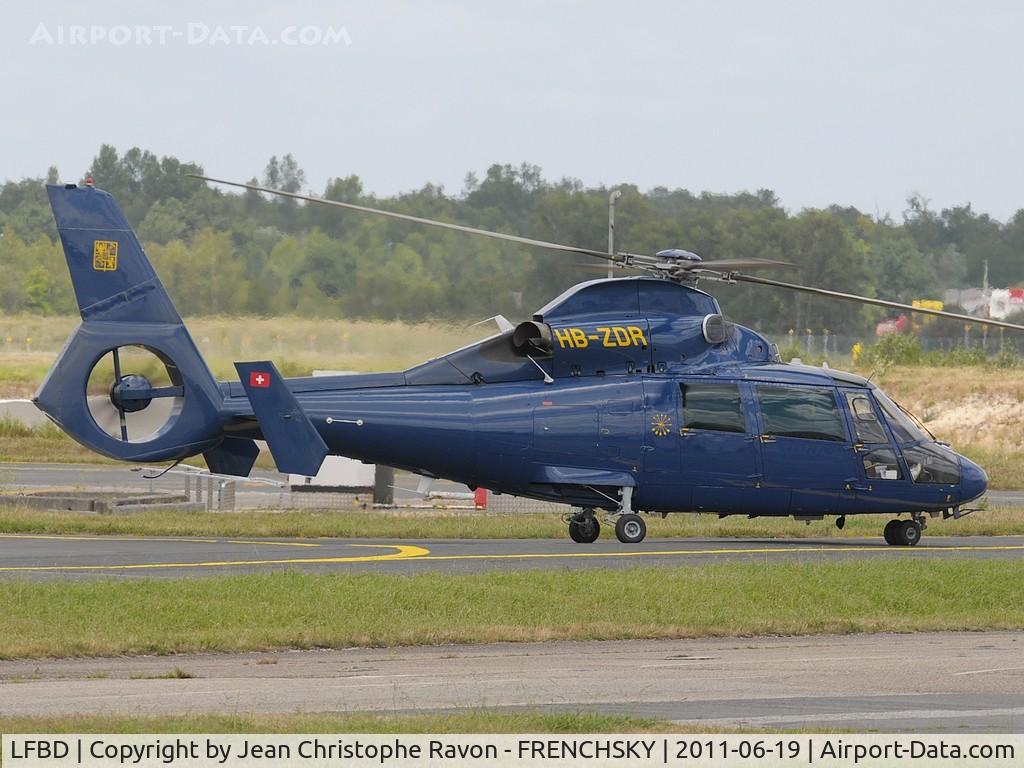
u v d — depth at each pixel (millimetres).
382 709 39875
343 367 177125
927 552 86812
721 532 97500
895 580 67188
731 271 86250
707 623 56406
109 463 154500
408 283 199250
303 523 94375
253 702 40688
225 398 82438
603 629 54750
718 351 88188
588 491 86438
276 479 141250
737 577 67375
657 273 88750
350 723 36500
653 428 85438
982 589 65688
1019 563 74562
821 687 44125
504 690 43188
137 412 82312
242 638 51188
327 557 78125
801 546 89875
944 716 39656
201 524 92125
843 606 61469
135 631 52250
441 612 57500
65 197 81125
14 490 113750
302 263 198875
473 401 83938
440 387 84312
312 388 82938
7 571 68812
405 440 83000
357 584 62781
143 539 86562
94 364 80875
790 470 87500
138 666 47219
